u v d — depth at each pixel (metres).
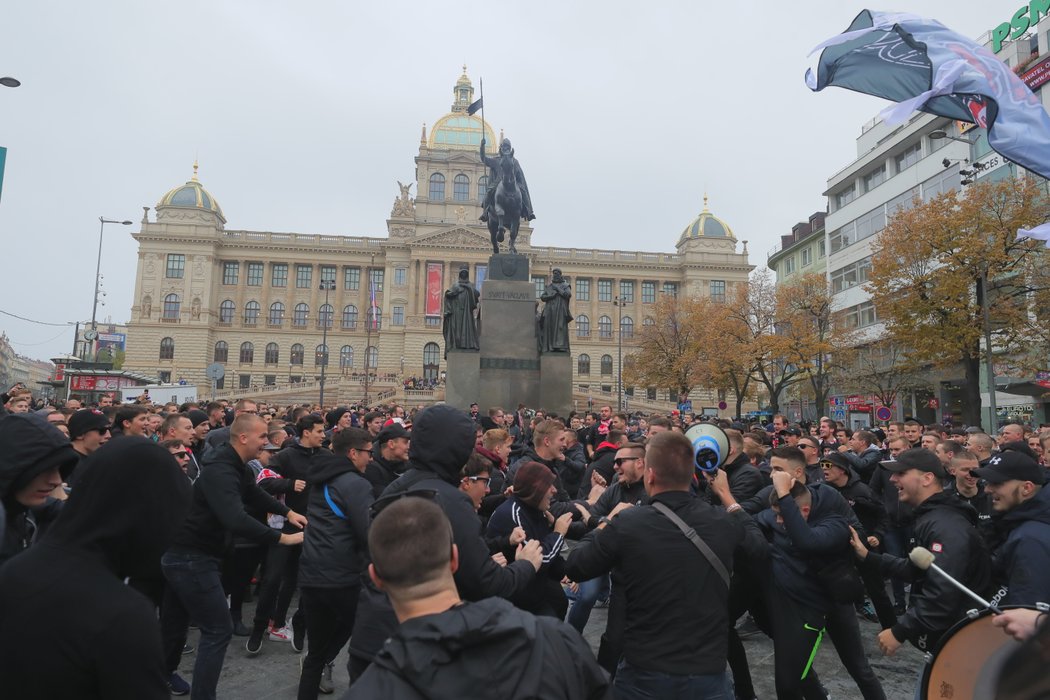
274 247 85.94
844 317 42.38
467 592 3.46
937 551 4.24
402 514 2.19
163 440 6.73
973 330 25.44
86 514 2.27
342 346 86.25
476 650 1.87
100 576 2.20
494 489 6.77
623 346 89.94
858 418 41.03
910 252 27.31
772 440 11.93
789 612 4.55
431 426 3.85
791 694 4.48
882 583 6.16
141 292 81.75
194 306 82.06
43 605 2.07
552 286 18.48
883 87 8.62
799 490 4.61
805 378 43.06
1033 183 25.41
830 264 52.50
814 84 8.98
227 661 6.54
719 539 3.64
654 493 3.88
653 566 3.54
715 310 49.78
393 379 77.56
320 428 7.64
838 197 52.06
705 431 4.54
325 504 5.08
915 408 41.31
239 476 5.23
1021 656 1.67
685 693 3.41
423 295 83.88
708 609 3.52
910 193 42.34
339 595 4.90
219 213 86.81
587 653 2.08
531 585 4.37
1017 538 3.99
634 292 91.75
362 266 87.81
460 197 93.12
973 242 24.98
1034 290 24.89
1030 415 32.81
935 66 7.82
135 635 2.11
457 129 96.25
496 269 18.78
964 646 3.02
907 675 6.16
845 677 6.14
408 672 1.81
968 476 6.01
